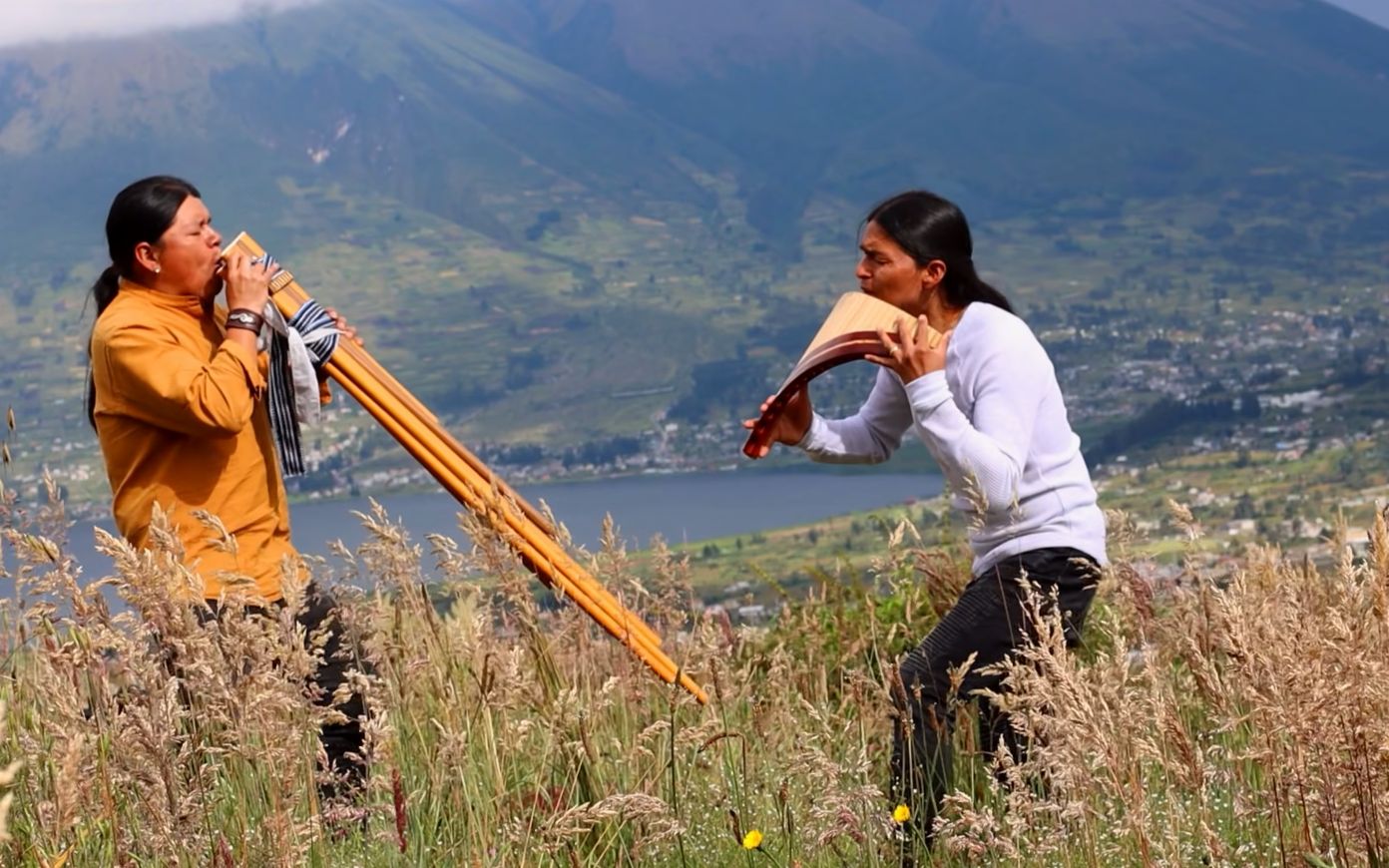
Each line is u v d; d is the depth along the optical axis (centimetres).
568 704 334
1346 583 267
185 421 363
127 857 275
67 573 279
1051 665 291
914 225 381
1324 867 246
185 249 379
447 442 392
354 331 403
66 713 278
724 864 318
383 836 296
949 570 501
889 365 372
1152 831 282
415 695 367
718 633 395
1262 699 263
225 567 371
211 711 285
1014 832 285
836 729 427
